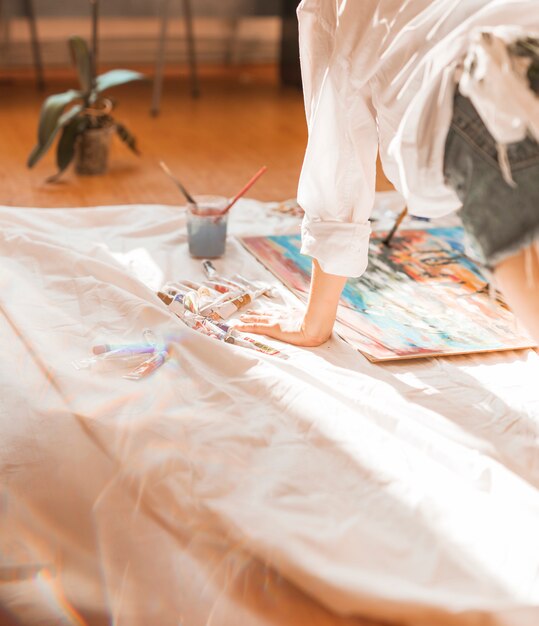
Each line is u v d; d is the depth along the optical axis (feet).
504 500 4.16
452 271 6.83
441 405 4.99
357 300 6.23
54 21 15.49
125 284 6.20
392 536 3.88
